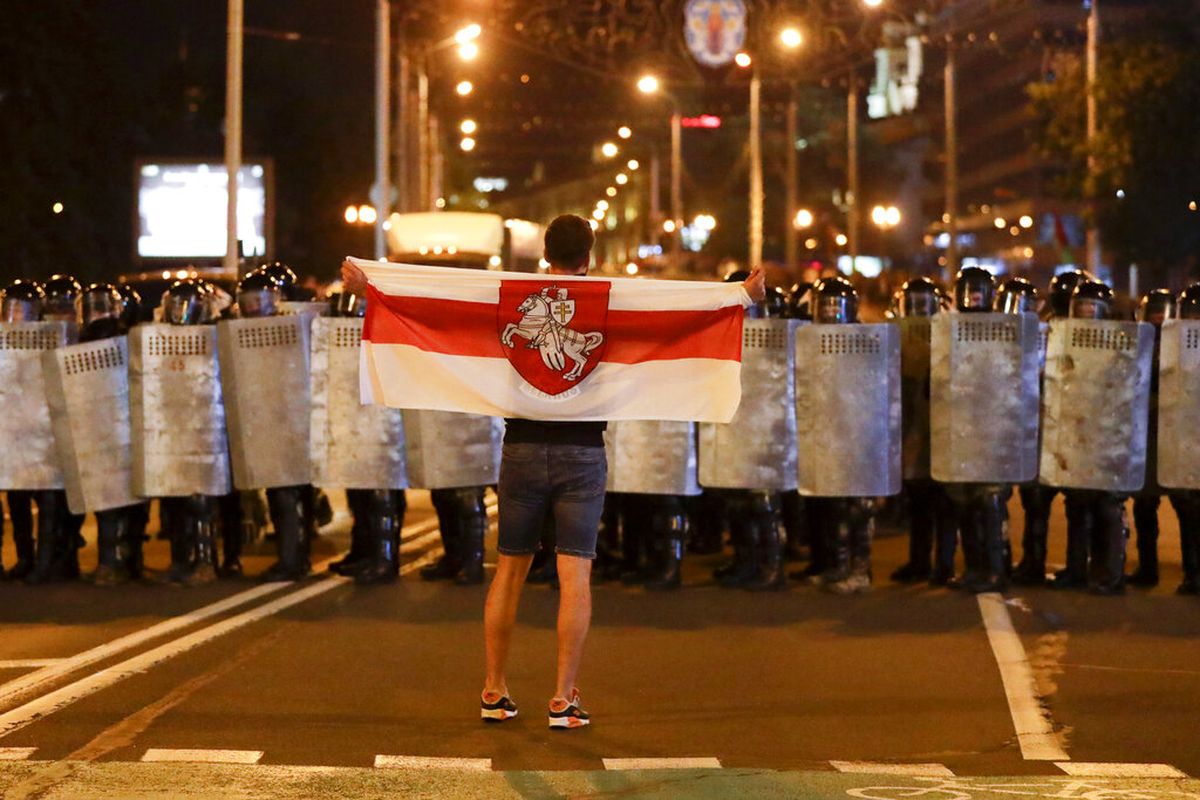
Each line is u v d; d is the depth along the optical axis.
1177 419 11.84
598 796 6.85
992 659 9.92
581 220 8.45
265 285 12.34
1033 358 11.97
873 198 109.69
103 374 12.37
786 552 14.82
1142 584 12.89
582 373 8.22
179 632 10.66
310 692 8.88
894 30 39.22
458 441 12.30
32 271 48.34
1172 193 40.50
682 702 8.76
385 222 43.97
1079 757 7.66
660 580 12.47
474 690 8.98
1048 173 99.44
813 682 9.28
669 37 37.12
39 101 48.69
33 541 13.21
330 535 16.55
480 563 12.63
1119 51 41.34
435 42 45.62
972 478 11.96
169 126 84.81
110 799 6.70
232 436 12.38
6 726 8.03
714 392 8.27
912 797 6.87
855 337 11.95
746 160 109.81
